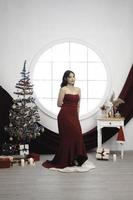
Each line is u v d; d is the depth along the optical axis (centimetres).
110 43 608
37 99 610
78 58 623
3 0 603
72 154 476
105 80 620
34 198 336
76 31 607
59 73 625
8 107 583
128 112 603
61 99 493
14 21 605
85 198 336
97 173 440
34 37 607
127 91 601
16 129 524
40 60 621
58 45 621
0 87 582
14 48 607
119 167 475
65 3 605
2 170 461
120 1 605
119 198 335
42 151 592
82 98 623
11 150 543
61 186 379
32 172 448
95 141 598
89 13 606
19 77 609
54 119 614
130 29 606
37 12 605
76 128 481
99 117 569
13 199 332
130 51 608
